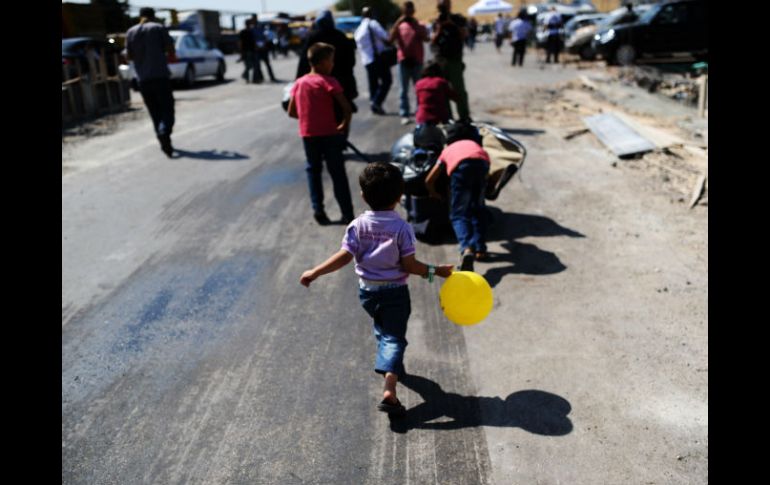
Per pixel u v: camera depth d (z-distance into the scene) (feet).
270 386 12.12
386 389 10.62
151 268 17.79
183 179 26.76
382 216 10.62
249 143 33.55
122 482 9.77
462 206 16.24
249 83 66.54
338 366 12.71
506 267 16.89
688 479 9.36
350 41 27.50
